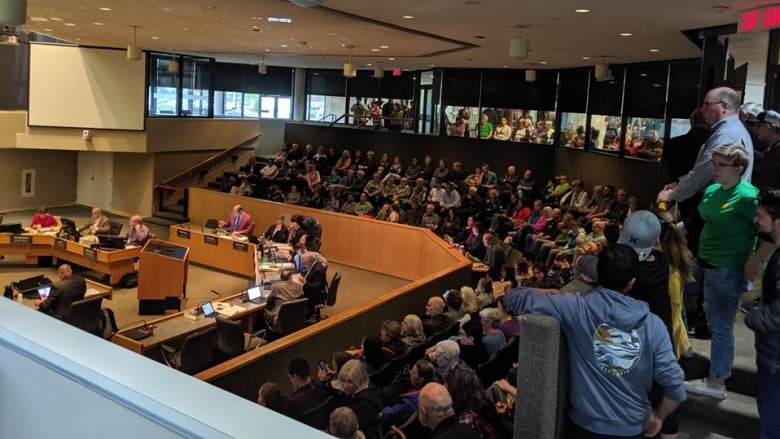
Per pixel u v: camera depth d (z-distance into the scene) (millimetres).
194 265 13344
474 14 8398
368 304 7480
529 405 2520
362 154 20172
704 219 3529
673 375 2377
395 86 21344
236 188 16891
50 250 12305
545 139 17125
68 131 17375
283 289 8656
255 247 12242
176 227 13703
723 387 3523
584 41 10469
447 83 18531
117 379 1393
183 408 1281
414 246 12961
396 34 11062
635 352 2361
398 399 5238
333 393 5469
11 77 17656
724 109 3633
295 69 23266
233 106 22797
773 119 4051
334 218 14102
